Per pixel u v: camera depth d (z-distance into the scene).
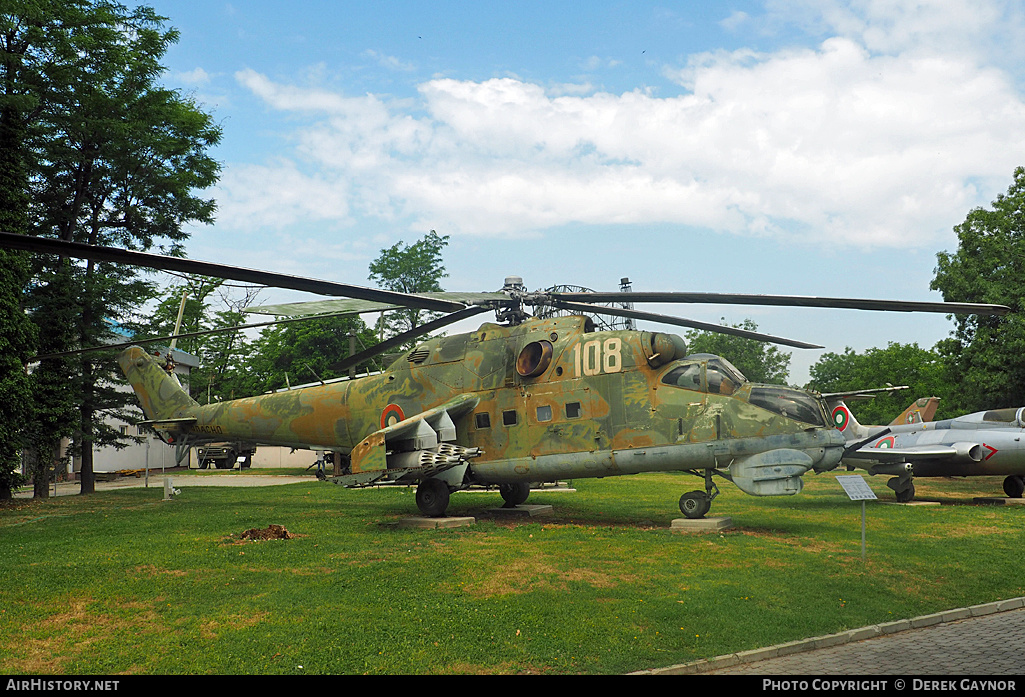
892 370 60.03
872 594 10.33
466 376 17.92
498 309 17.62
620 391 15.98
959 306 12.45
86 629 8.79
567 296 16.34
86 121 26.94
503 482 17.56
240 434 22.09
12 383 22.94
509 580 10.88
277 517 17.94
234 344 63.72
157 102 29.66
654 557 12.35
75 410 27.70
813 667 7.87
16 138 24.25
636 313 17.27
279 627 8.76
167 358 24.25
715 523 15.11
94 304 28.16
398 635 8.49
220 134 31.52
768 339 16.42
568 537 14.36
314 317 14.51
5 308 23.19
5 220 23.27
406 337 17.94
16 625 8.95
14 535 15.62
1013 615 9.99
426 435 16.41
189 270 11.78
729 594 10.06
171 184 29.52
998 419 22.00
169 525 16.78
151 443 52.03
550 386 16.75
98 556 12.82
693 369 15.68
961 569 11.71
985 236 30.33
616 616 9.14
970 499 22.33
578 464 16.25
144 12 30.17
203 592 10.28
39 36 25.41
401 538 14.42
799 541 13.77
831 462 14.52
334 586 10.55
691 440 15.22
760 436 14.71
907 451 21.48
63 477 41.19
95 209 29.39
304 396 20.77
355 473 16.44
